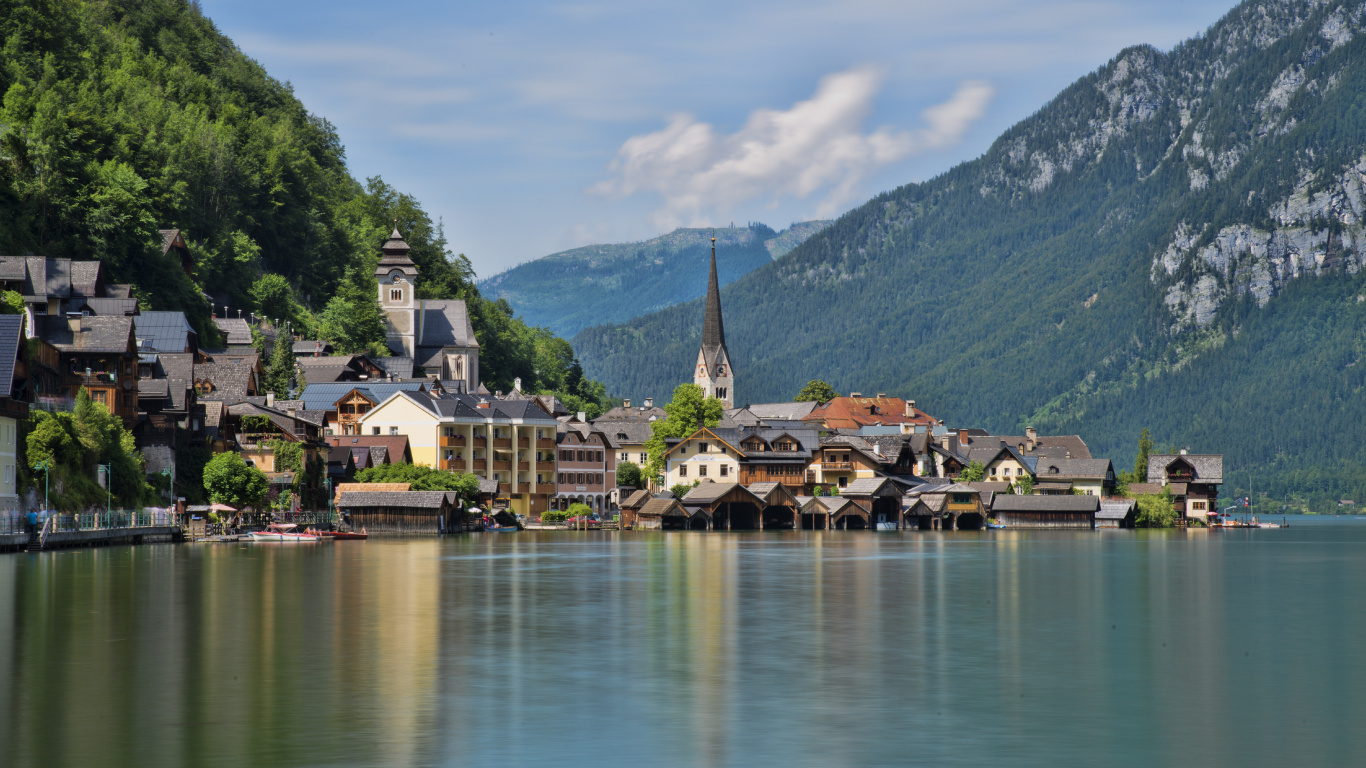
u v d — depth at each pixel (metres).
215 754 33.28
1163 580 89.38
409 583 79.06
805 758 33.41
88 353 125.81
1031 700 41.19
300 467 149.38
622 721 37.62
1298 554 131.12
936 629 58.44
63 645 50.47
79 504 108.38
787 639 54.62
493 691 41.97
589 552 118.25
